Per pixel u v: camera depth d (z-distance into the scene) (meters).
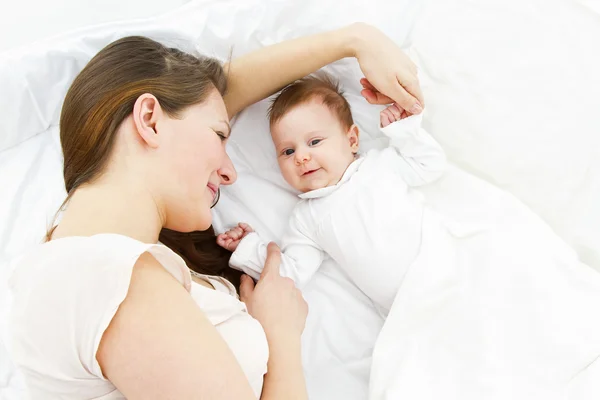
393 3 1.21
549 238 1.09
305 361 1.11
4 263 1.09
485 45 1.19
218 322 0.78
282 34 1.20
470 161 1.24
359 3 1.20
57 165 1.14
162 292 0.64
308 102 1.13
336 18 1.20
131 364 0.61
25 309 0.64
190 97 0.80
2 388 1.03
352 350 1.12
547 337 0.94
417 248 1.08
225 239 1.16
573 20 1.16
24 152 1.14
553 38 1.17
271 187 1.23
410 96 1.07
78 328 0.61
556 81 1.17
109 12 1.41
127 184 0.74
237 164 1.23
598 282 0.99
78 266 0.63
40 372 0.65
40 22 1.38
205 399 0.60
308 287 1.17
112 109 0.75
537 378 0.93
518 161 1.20
